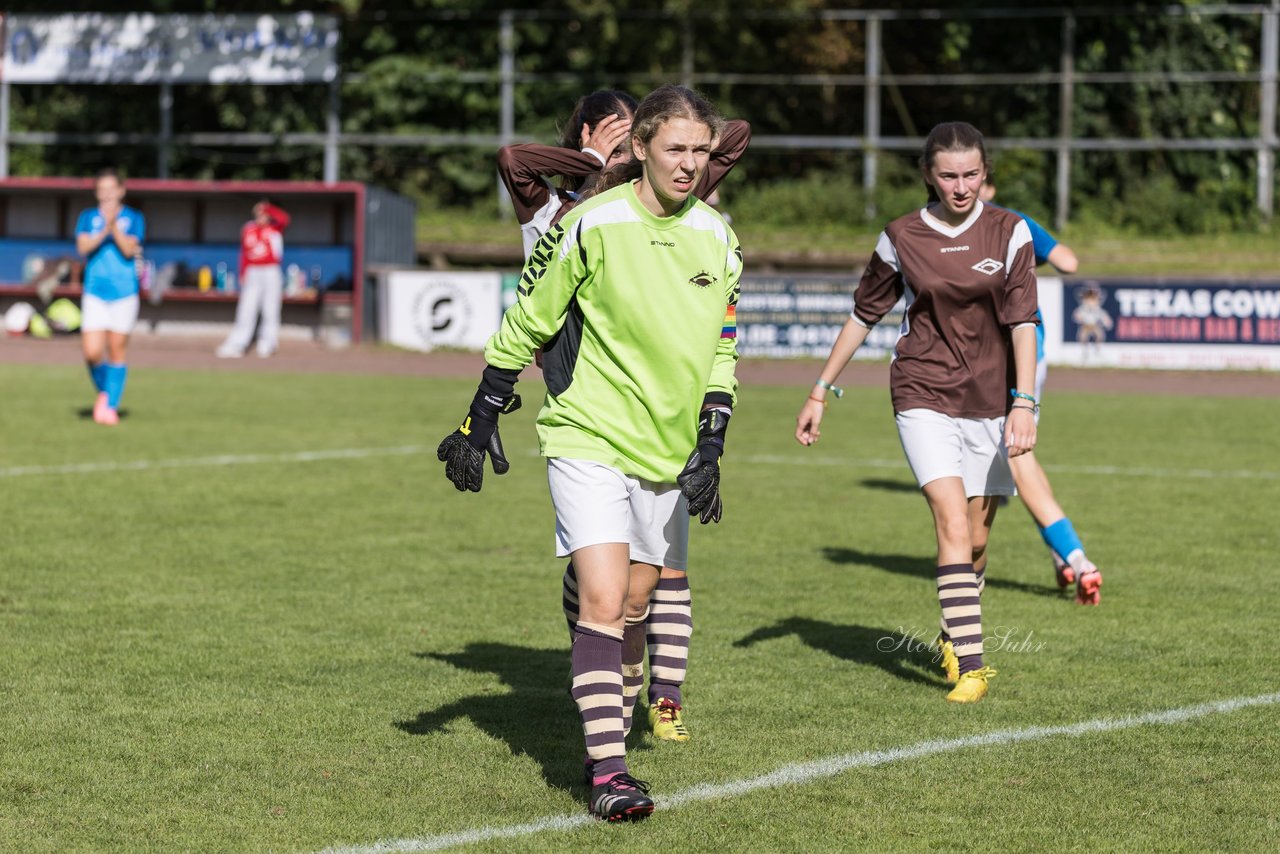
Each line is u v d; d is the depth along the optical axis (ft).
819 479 63.16
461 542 47.52
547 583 41.42
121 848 21.72
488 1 185.47
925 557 46.11
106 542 46.50
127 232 76.07
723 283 23.73
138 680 30.91
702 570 43.78
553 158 27.07
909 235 31.12
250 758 25.95
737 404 96.27
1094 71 183.52
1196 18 182.60
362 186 139.54
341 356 131.23
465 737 27.27
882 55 185.88
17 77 170.60
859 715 28.84
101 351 77.00
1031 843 22.03
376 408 88.74
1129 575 43.16
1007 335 31.48
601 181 24.49
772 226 169.27
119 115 192.54
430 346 137.39
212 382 104.78
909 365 31.42
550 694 30.25
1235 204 171.63
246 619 36.58
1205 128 181.57
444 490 58.23
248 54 168.35
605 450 23.67
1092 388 108.99
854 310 32.22
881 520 52.95
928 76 185.88
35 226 149.18
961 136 30.45
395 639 34.76
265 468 63.31
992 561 46.01
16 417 79.87
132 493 56.03
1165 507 55.47
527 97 186.91
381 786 24.56
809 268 154.20
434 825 22.70
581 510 23.56
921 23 185.16
